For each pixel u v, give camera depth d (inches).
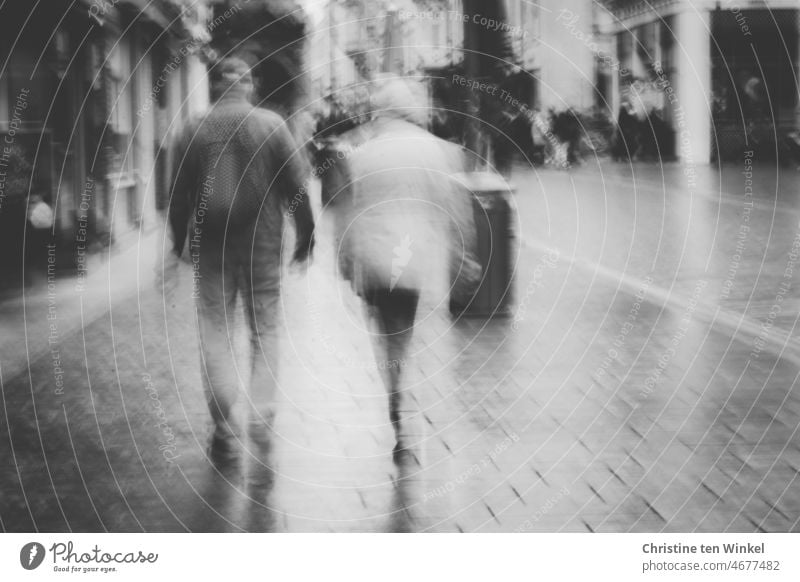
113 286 389.4
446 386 249.3
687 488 185.5
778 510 175.9
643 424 220.5
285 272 386.6
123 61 554.6
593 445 207.8
